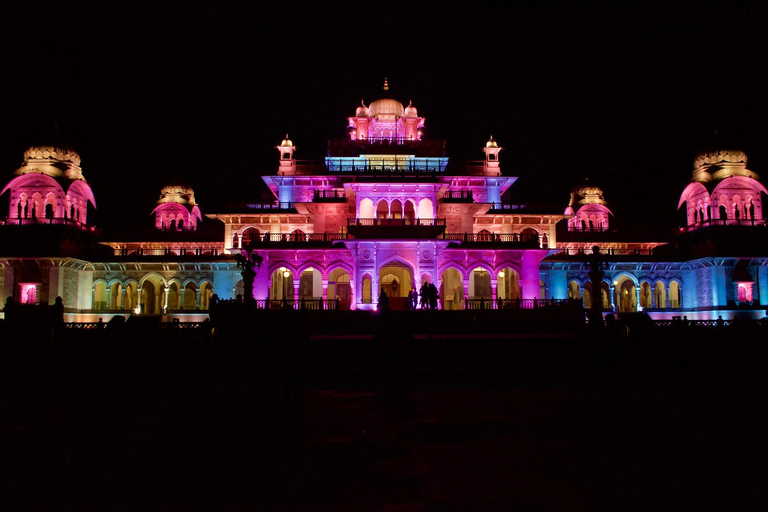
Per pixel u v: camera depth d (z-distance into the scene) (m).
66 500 8.21
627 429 12.68
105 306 55.38
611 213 63.75
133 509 7.83
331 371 21.77
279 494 8.44
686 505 7.83
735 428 12.52
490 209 51.22
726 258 50.09
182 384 19.56
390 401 16.03
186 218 61.44
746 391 17.62
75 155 51.44
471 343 25.09
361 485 8.83
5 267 47.72
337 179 51.72
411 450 10.96
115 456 10.56
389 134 54.62
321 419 14.04
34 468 9.82
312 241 43.91
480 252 44.41
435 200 46.16
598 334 22.91
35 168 49.38
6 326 24.64
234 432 12.23
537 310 33.75
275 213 51.47
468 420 13.88
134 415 14.09
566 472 9.45
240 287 51.56
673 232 56.22
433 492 8.47
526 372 21.88
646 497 8.18
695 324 29.73
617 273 54.53
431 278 43.00
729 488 8.52
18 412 15.14
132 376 18.48
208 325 26.00
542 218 52.34
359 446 11.27
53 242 47.56
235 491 8.58
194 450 10.95
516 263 44.44
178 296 56.56
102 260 50.97
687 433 12.16
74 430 12.53
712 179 52.28
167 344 23.16
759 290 51.31
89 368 21.98
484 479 9.09
